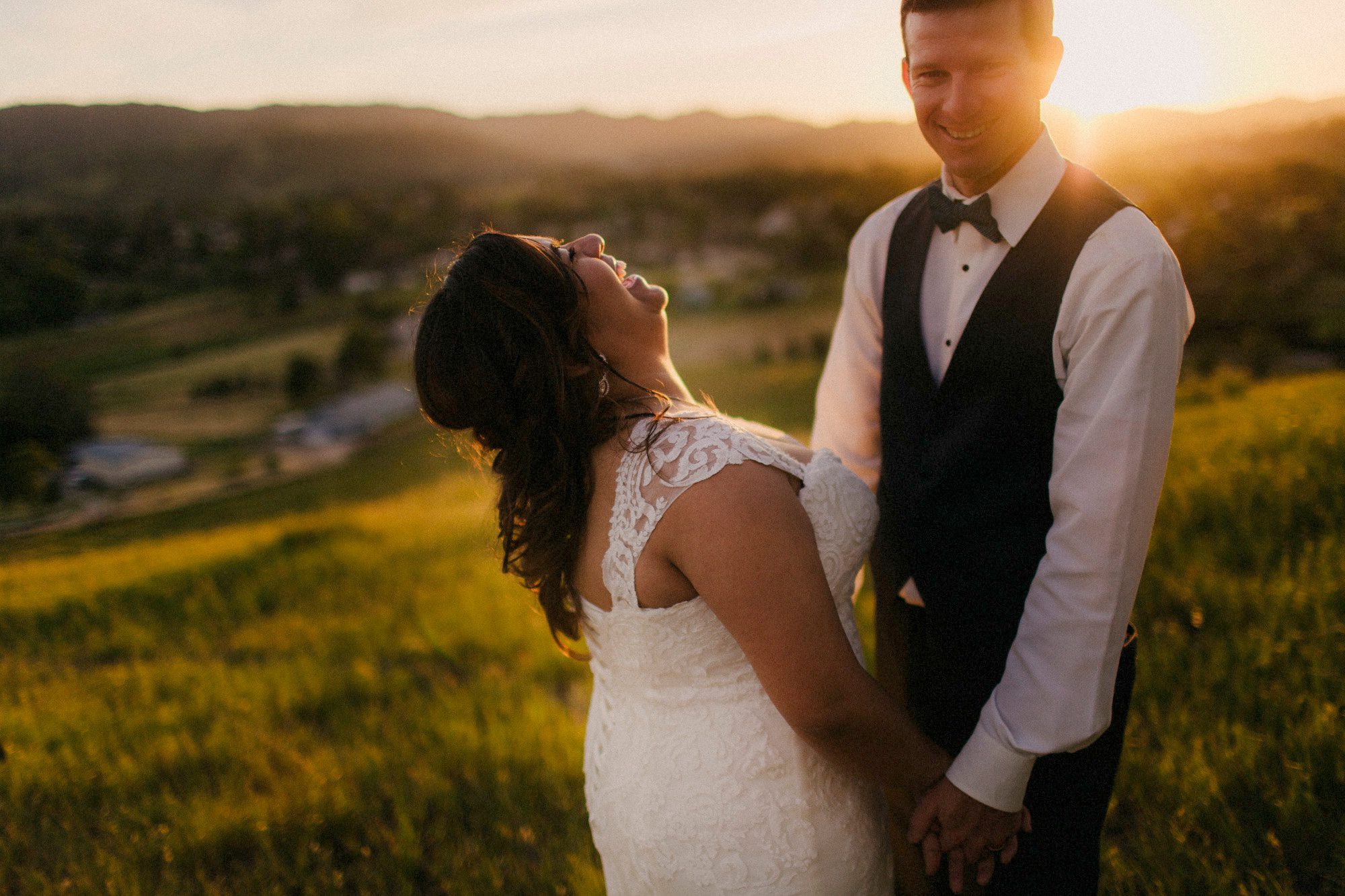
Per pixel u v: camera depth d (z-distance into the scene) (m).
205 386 81.00
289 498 46.31
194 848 2.50
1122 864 1.78
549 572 1.39
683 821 1.33
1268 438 4.22
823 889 1.34
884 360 1.73
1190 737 2.05
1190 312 1.36
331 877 2.33
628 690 1.41
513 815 2.48
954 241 1.55
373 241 135.25
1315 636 2.21
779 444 1.50
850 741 1.26
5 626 7.20
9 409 64.88
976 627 1.57
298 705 3.81
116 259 128.50
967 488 1.54
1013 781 1.36
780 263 121.50
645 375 1.39
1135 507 1.29
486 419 1.33
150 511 49.19
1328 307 43.03
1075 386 1.34
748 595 1.16
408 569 6.91
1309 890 1.62
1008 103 1.36
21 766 3.19
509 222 152.00
